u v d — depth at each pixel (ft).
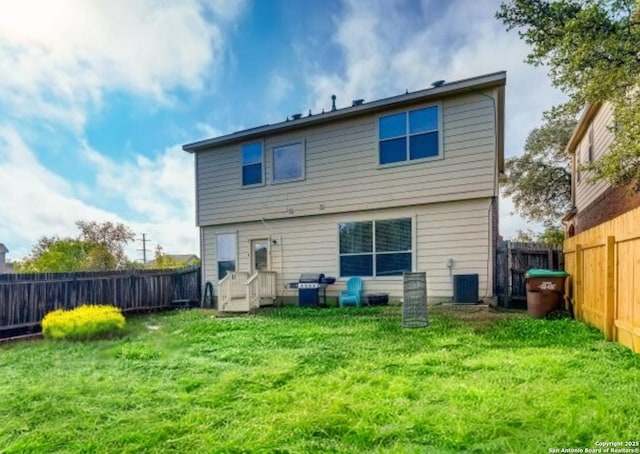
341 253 36.55
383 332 20.43
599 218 36.76
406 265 33.47
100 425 9.82
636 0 16.58
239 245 42.45
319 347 17.56
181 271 42.60
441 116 32.12
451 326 21.27
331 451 8.04
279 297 39.58
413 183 33.19
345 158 36.32
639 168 21.50
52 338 23.03
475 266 30.86
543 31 19.67
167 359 16.87
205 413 10.18
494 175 30.14
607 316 16.57
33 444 8.87
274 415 9.75
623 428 8.14
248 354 16.97
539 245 34.30
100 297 33.60
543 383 11.02
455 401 10.07
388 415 9.39
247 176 41.96
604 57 18.52
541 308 23.85
